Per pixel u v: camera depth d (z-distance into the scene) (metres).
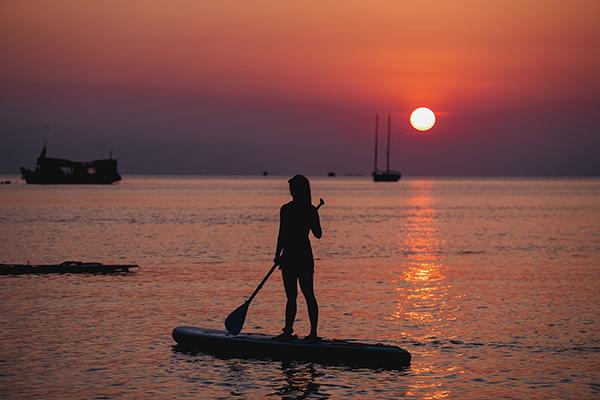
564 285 21.84
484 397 10.42
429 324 15.52
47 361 12.03
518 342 13.80
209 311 16.83
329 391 10.63
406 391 10.66
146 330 14.52
